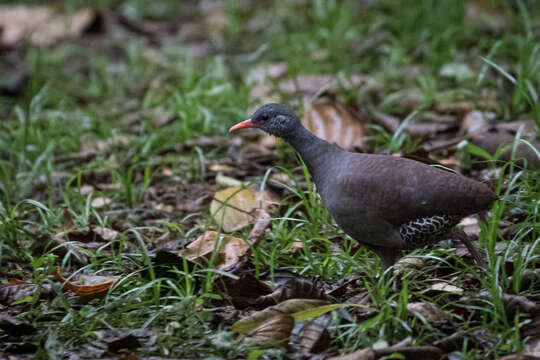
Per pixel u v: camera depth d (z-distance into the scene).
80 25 20.97
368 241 7.72
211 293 7.85
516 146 9.33
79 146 13.12
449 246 8.82
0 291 8.25
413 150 11.00
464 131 12.20
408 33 16.91
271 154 12.27
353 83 14.14
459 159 11.11
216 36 20.17
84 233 9.67
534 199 8.98
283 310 7.20
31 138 13.00
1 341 7.36
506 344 6.62
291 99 14.01
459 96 13.39
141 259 8.79
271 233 8.98
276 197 10.57
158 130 13.30
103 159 12.45
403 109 13.38
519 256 7.57
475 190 7.12
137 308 7.76
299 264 8.68
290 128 8.18
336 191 7.65
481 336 6.95
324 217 9.42
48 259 8.59
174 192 11.41
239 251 8.66
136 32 21.20
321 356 6.78
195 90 14.35
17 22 21.50
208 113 13.29
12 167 12.31
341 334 6.95
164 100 14.82
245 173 11.75
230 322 7.49
